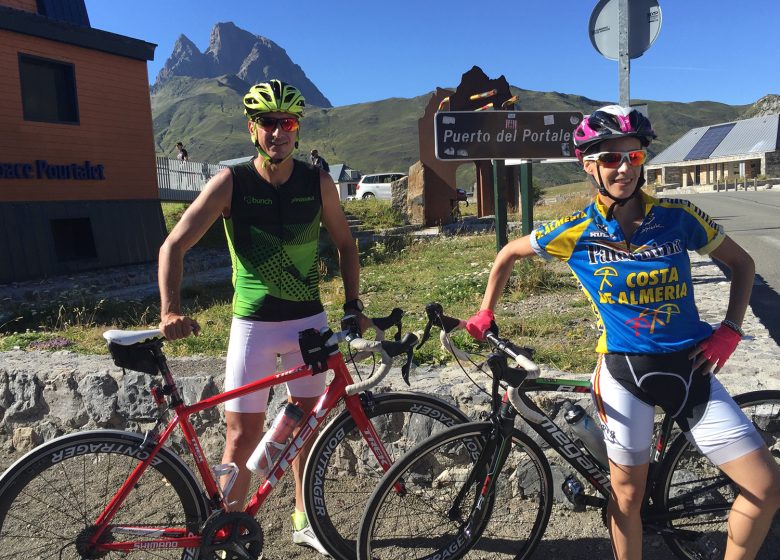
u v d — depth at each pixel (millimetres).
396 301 7461
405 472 2803
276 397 3861
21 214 12992
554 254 2535
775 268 9180
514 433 2818
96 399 4254
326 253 13281
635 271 2375
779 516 3064
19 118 13117
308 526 3244
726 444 2340
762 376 3631
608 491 2754
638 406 2438
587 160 2369
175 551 2986
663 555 3072
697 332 2428
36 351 5016
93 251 14477
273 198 2828
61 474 2822
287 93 2713
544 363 4441
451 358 4461
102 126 14812
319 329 3012
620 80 6305
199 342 5625
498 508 3400
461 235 15273
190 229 2699
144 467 2721
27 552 2736
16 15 12766
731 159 72375
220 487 2846
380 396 3049
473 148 7645
